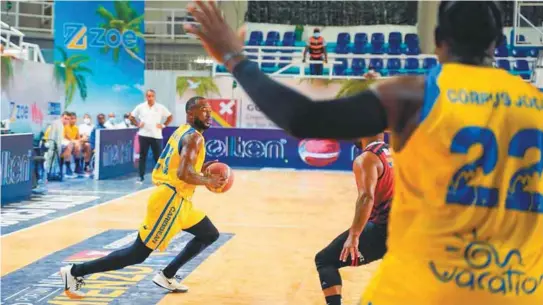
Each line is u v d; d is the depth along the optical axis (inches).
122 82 805.9
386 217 166.9
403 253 71.9
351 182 613.3
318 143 745.0
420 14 952.9
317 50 792.9
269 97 67.1
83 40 790.5
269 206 453.4
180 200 209.8
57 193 503.5
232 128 765.9
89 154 649.6
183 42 973.8
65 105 776.3
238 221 387.5
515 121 70.3
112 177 633.0
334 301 172.2
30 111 657.0
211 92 806.5
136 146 723.4
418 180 70.1
